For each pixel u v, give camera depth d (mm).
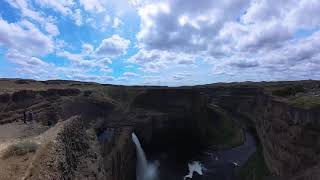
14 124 47969
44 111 60531
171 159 91188
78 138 34188
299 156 48188
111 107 94188
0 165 21672
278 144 60688
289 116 56656
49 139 25828
